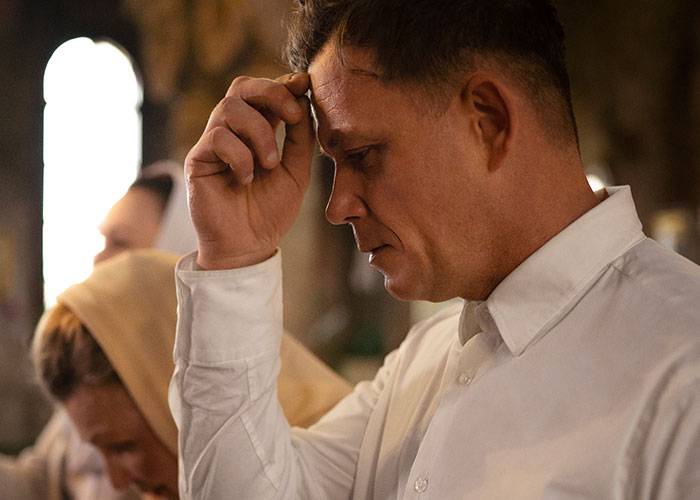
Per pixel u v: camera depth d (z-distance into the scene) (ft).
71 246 42.39
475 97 3.83
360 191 3.97
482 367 4.04
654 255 3.93
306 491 4.66
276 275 4.54
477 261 3.96
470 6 3.79
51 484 9.18
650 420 3.45
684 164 39.19
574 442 3.59
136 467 6.18
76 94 43.04
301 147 4.56
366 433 4.77
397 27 3.75
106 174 43.06
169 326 6.05
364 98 3.81
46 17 42.75
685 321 3.60
